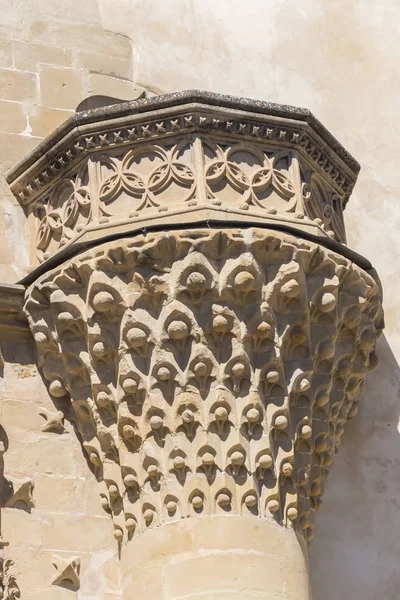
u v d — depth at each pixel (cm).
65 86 1870
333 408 1720
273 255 1639
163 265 1628
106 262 1636
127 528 1639
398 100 2055
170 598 1572
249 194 1664
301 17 2045
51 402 1716
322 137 1734
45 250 1748
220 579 1570
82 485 1688
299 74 2011
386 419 1869
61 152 1720
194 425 1617
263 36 2011
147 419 1625
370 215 1975
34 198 1777
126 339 1631
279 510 1628
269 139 1697
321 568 1766
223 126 1678
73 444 1703
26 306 1706
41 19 1891
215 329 1620
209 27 1983
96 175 1691
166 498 1608
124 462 1639
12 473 1670
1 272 1750
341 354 1719
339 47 2050
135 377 1630
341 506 1805
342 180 1783
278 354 1636
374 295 1742
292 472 1641
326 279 1669
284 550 1608
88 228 1659
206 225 1627
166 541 1596
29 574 1633
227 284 1620
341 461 1828
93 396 1669
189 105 1669
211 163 1667
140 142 1688
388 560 1795
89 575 1650
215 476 1608
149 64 1928
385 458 1847
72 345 1684
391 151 2020
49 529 1658
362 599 1766
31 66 1864
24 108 1841
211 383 1622
